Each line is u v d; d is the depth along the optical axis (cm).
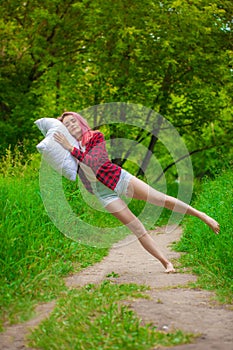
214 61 1934
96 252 955
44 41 1903
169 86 2017
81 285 683
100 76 1872
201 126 2144
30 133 1844
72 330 479
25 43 1922
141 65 1902
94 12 1812
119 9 1827
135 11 1839
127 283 687
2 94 1894
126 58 1898
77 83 1892
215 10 1842
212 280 691
